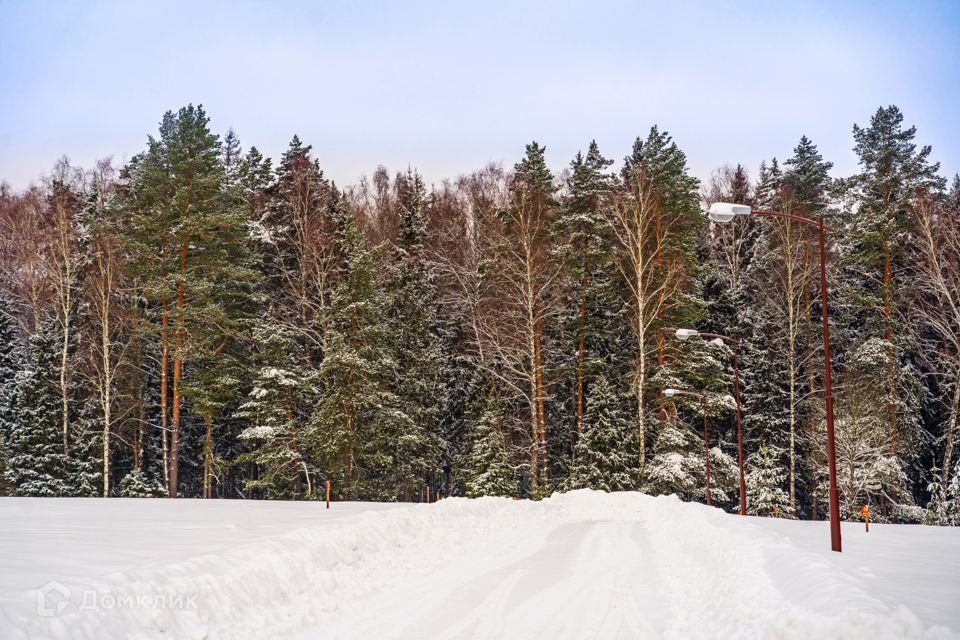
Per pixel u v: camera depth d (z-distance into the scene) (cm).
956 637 654
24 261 4644
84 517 1994
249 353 4562
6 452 4178
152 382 4862
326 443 3925
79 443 4206
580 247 4609
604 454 4350
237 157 6781
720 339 4775
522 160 4762
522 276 4312
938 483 3966
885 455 4131
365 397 3978
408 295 4809
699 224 4575
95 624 780
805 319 4734
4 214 4775
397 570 1461
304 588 1166
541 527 2542
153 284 3719
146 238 3822
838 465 4144
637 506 3247
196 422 4875
